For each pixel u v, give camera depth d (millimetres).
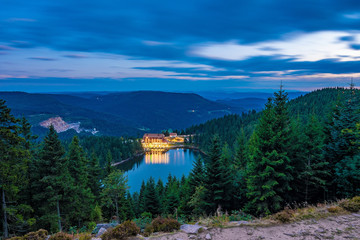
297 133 23156
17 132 20703
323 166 22656
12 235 20141
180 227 10039
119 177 33781
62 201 27266
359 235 8586
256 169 22312
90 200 33250
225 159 32469
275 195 20859
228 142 144000
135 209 53406
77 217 30297
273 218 10430
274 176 21234
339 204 11617
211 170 25703
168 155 181500
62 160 25656
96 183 41469
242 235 8953
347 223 9641
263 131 22016
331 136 24078
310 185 22703
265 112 22641
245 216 12336
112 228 9469
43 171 25188
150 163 149125
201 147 198875
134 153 179500
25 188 24578
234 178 27016
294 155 22734
